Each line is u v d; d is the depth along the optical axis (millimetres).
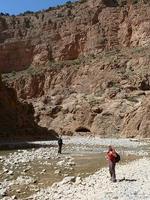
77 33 148250
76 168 28328
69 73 129625
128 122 78562
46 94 130000
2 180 22844
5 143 57938
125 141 65250
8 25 172250
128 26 138125
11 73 150375
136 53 123000
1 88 74812
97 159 34688
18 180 22719
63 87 127500
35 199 17141
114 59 122750
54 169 27656
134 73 113188
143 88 105375
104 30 142750
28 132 74625
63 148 49062
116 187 18938
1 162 31484
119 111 90062
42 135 77188
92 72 122312
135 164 28609
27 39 160750
